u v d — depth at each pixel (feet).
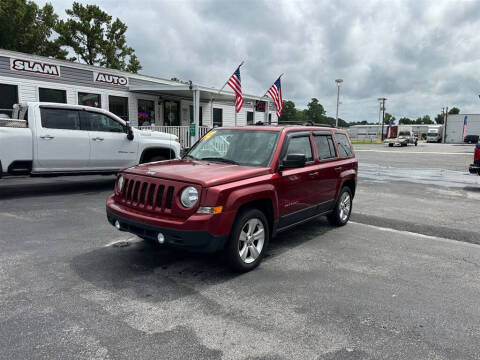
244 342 9.18
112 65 106.32
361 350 8.94
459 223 22.20
